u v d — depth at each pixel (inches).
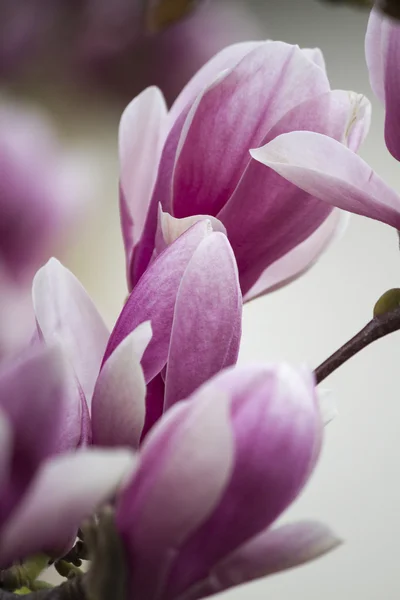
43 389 24.3
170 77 49.9
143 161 31.2
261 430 25.1
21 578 28.2
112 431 27.4
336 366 29.7
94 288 45.3
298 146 28.5
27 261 37.0
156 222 30.5
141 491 25.2
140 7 48.3
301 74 29.6
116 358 27.1
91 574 25.5
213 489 24.9
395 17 26.5
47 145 37.4
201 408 24.8
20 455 24.4
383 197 28.7
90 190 38.0
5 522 24.3
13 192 36.6
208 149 29.8
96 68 47.7
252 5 72.1
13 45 46.2
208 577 25.5
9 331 36.5
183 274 27.6
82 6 47.1
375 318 29.8
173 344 27.6
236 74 29.5
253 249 30.2
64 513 24.1
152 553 25.3
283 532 25.7
